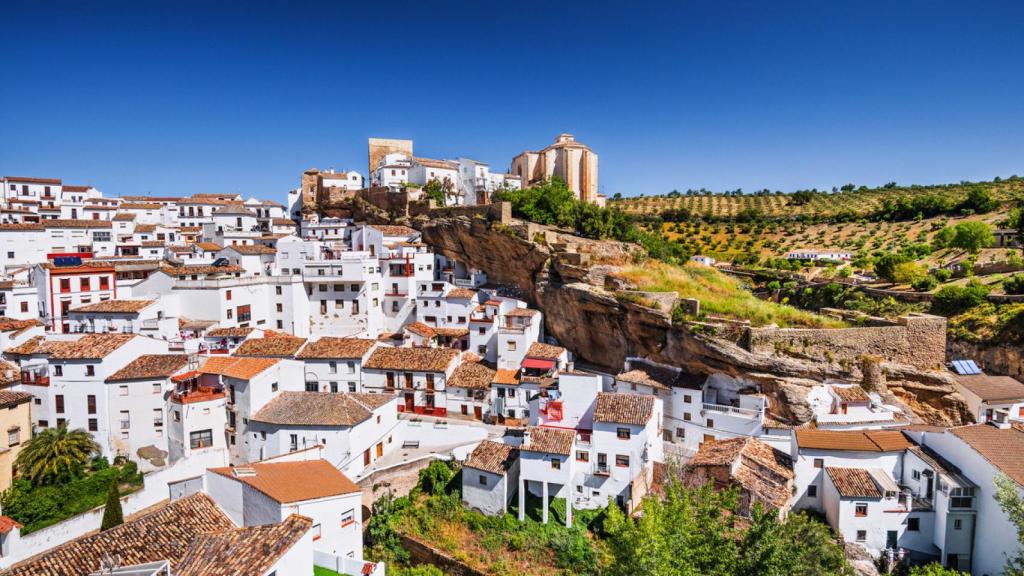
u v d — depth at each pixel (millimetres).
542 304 79438
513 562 44062
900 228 140625
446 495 51219
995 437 42625
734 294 75375
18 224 91875
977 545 40500
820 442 46969
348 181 126000
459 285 88375
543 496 48500
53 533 43188
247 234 101312
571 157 124938
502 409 63000
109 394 54562
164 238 110625
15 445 52188
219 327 69750
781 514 41625
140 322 64500
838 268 111312
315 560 34000
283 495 35469
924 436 46281
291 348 65000
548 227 89500
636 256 82500
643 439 48594
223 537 29656
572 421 56156
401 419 62406
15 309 71125
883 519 42688
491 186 120000
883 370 57156
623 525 30781
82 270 75062
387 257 84375
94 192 134125
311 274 80688
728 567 29469
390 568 43531
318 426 52000
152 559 30656
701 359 60625
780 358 56750
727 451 47969
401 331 83500
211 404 55188
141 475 53656
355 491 38688
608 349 72625
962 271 91000
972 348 68688
